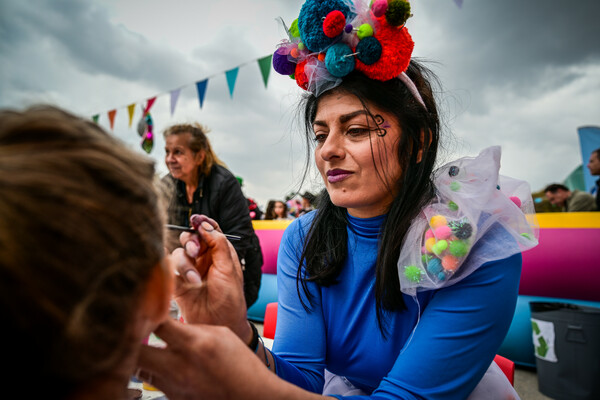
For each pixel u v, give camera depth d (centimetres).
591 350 187
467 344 56
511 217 60
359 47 58
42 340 17
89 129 23
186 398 35
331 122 62
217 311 47
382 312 67
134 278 22
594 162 319
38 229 17
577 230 215
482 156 63
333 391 83
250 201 416
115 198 21
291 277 76
